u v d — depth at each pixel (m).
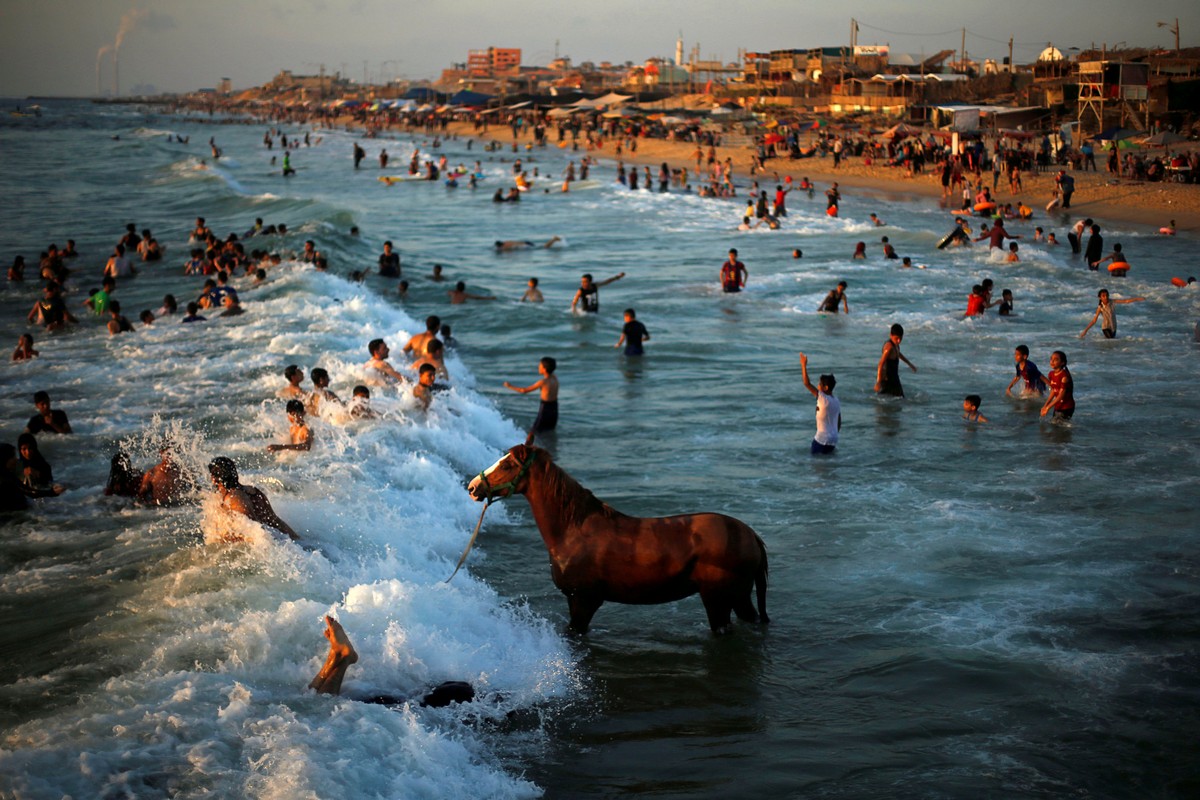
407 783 6.11
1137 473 13.25
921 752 6.98
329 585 8.98
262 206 49.38
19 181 63.16
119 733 6.36
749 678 8.10
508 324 23.66
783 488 12.91
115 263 29.50
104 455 13.42
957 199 51.69
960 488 12.79
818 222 43.47
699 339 22.23
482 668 7.98
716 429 15.74
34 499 11.65
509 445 14.88
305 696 7.05
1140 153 58.81
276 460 12.66
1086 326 23.05
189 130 163.38
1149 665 8.16
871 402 17.16
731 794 6.49
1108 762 6.82
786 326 23.66
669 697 7.80
